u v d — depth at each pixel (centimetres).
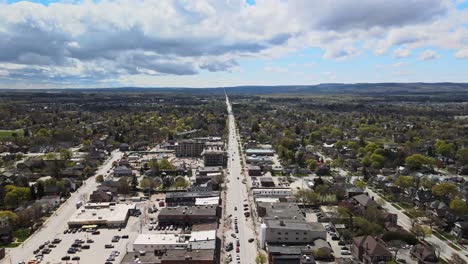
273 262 19100
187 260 18825
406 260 19462
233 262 19612
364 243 19900
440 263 18850
